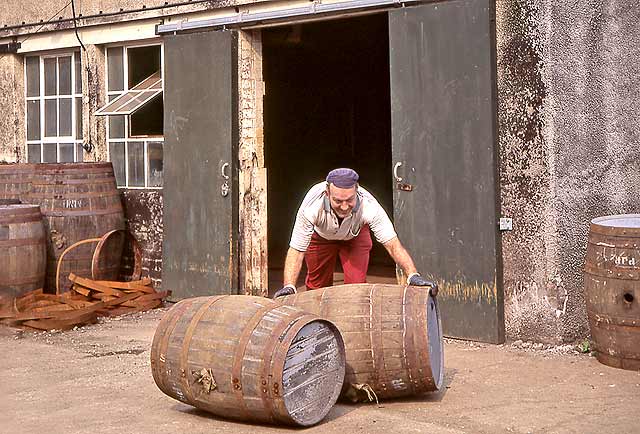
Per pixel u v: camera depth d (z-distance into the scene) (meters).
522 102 7.18
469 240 7.38
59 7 10.67
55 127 11.13
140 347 7.68
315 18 8.28
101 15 10.16
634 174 7.61
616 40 7.48
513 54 7.20
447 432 5.12
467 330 7.42
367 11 7.93
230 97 8.86
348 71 13.64
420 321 5.45
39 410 5.85
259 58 9.02
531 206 7.18
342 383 5.39
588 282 6.70
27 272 9.15
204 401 5.30
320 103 13.81
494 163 7.25
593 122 7.32
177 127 9.33
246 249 8.97
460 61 7.36
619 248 6.41
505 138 7.28
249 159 8.96
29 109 11.42
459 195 7.41
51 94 11.15
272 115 13.48
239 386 5.12
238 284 8.95
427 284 5.70
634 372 6.46
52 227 9.62
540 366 6.63
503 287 7.34
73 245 9.56
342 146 13.91
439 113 7.49
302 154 13.82
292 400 5.11
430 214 7.57
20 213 9.09
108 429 5.37
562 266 7.13
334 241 6.28
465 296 7.42
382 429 5.19
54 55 11.09
